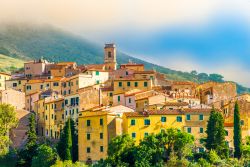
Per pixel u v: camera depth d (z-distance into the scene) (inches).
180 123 7332.7
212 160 6712.6
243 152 6993.1
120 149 6752.0
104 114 7313.0
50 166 6899.6
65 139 7327.8
